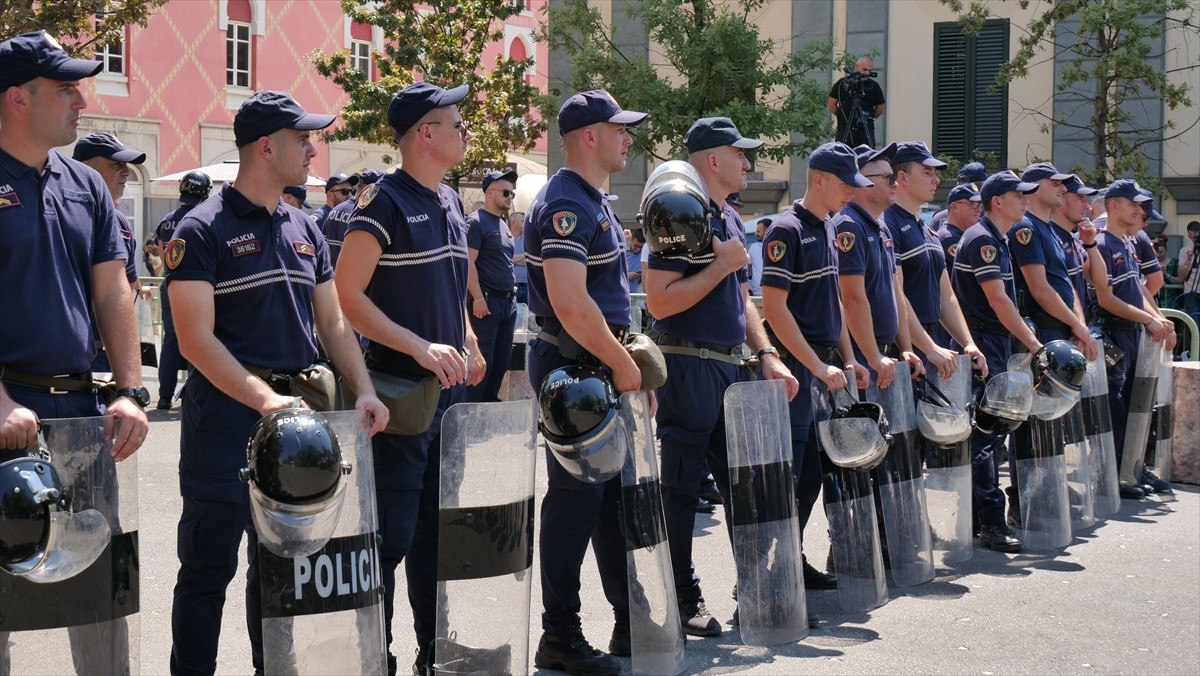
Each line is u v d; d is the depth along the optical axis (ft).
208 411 12.74
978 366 23.27
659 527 15.78
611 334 15.06
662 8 45.52
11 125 11.67
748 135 45.06
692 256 16.81
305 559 12.01
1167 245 57.72
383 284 14.28
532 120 75.31
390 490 14.07
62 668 11.29
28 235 11.58
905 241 22.95
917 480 21.17
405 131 14.51
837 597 20.07
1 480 10.36
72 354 11.78
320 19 101.45
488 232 31.12
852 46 60.34
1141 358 29.37
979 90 59.36
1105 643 17.85
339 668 12.21
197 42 93.50
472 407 13.53
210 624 12.94
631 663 16.21
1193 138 57.67
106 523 11.23
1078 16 53.78
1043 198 26.71
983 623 18.74
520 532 13.91
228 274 12.85
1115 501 27.25
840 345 20.07
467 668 13.57
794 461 19.12
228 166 56.13
